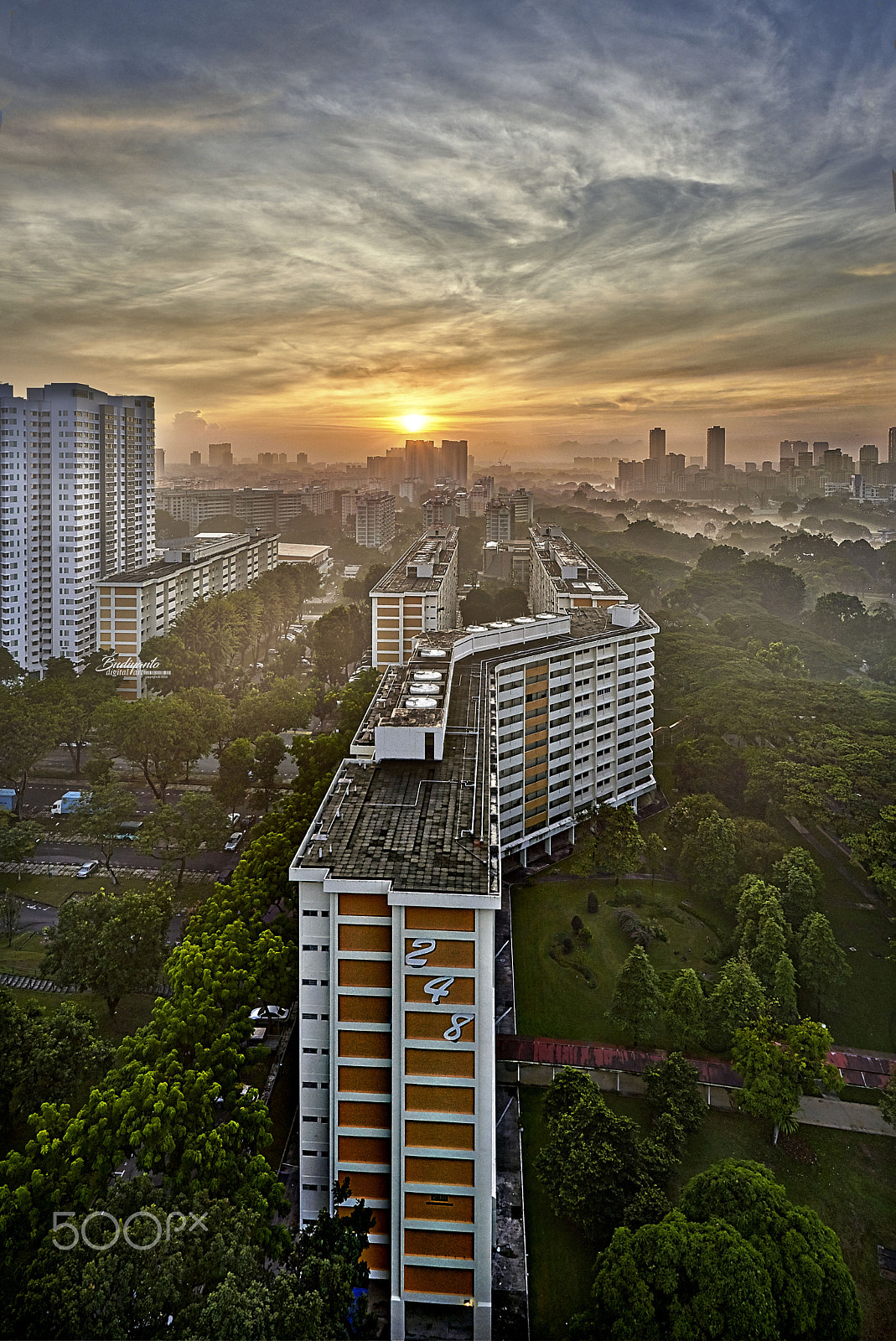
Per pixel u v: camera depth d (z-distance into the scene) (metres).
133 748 153.75
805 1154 84.94
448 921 66.75
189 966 85.44
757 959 105.50
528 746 136.62
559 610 192.75
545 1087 93.12
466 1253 68.75
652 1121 87.62
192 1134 70.19
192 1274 59.56
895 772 138.38
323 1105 73.56
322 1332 56.38
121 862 139.25
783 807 134.88
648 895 131.00
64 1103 78.00
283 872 102.75
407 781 93.25
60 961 97.38
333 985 70.31
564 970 113.12
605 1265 65.88
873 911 127.50
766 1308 59.75
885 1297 71.38
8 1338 56.09
